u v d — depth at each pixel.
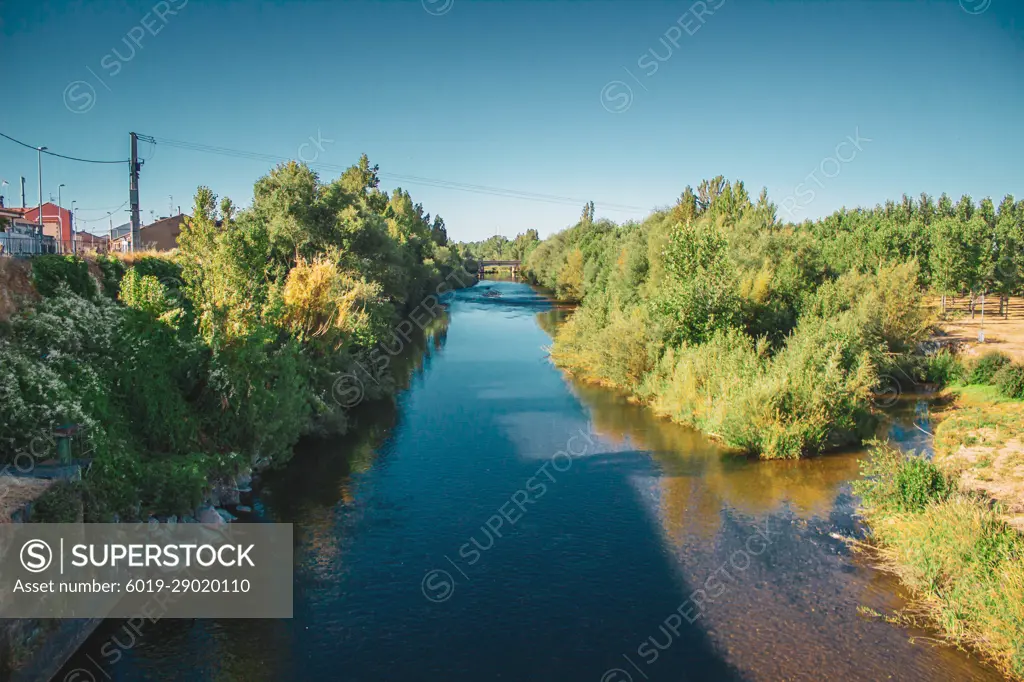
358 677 12.19
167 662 12.53
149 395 18.69
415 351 49.59
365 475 22.50
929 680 11.86
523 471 22.91
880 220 72.44
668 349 32.59
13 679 10.91
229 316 21.67
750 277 36.31
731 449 25.09
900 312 36.53
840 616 13.89
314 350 29.23
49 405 15.04
